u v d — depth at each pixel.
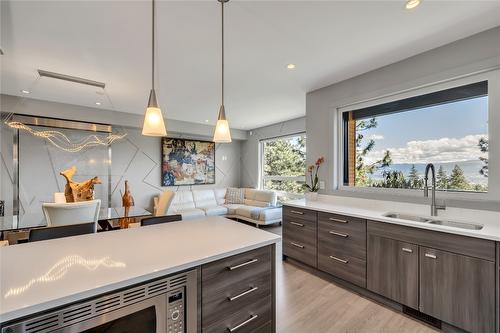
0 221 2.72
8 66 2.62
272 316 1.45
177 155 6.05
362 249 2.31
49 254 1.16
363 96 2.84
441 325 1.82
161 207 3.43
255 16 1.79
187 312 1.08
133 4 1.64
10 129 3.80
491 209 1.95
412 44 2.20
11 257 1.12
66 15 1.75
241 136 6.88
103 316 0.87
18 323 0.72
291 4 1.65
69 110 4.17
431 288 1.85
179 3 1.63
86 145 4.52
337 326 1.86
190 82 3.14
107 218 2.88
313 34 2.04
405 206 2.43
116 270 0.98
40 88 3.33
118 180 5.12
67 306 0.80
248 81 3.12
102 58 2.45
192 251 1.20
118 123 4.71
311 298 2.27
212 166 6.73
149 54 2.37
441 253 1.80
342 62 2.57
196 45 2.21
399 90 2.52
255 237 1.45
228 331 1.23
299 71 2.78
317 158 3.38
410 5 1.67
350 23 1.88
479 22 1.86
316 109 3.42
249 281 1.33
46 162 4.12
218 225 1.77
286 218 3.15
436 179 2.38
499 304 1.54
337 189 3.14
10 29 1.91
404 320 1.94
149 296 0.97
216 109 4.61
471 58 2.04
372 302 2.20
